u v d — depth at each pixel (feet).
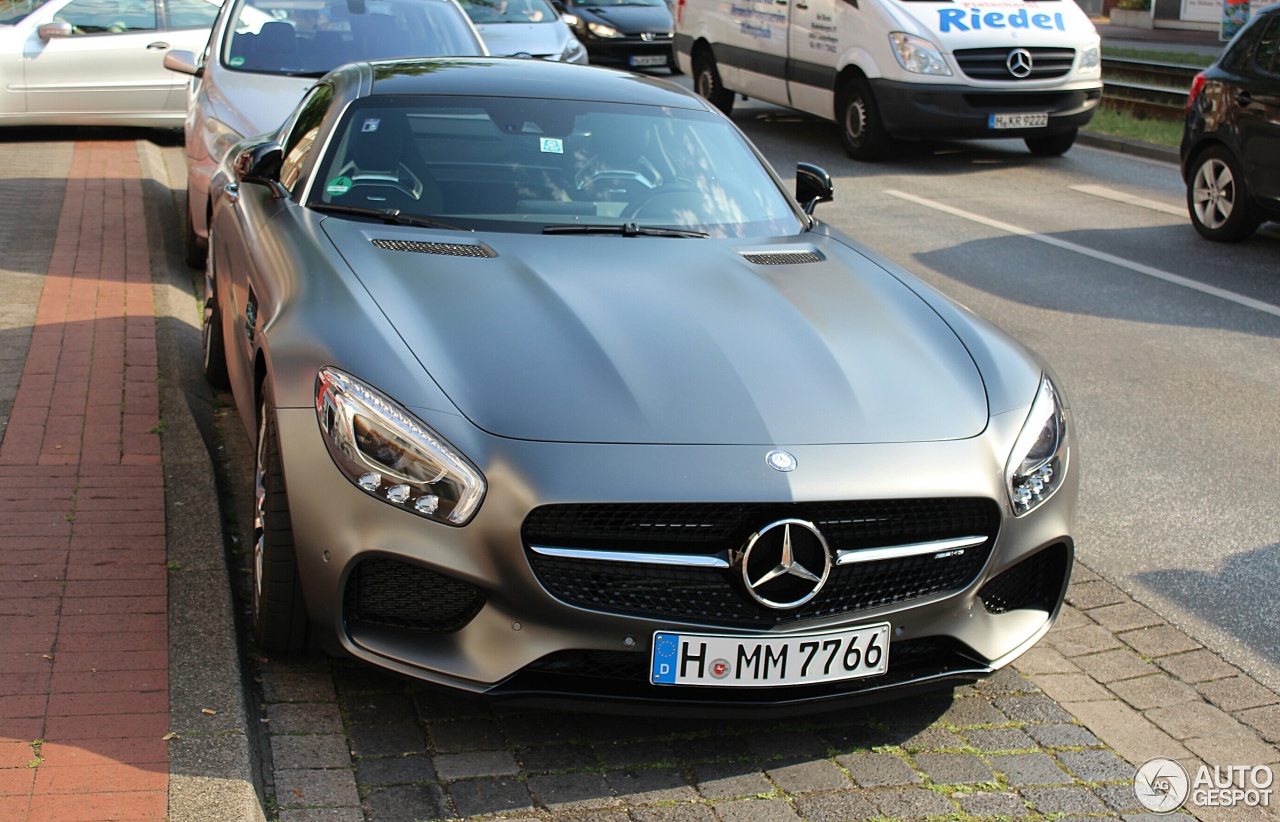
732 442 10.26
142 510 13.73
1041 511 11.28
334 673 11.43
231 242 15.61
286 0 28.40
